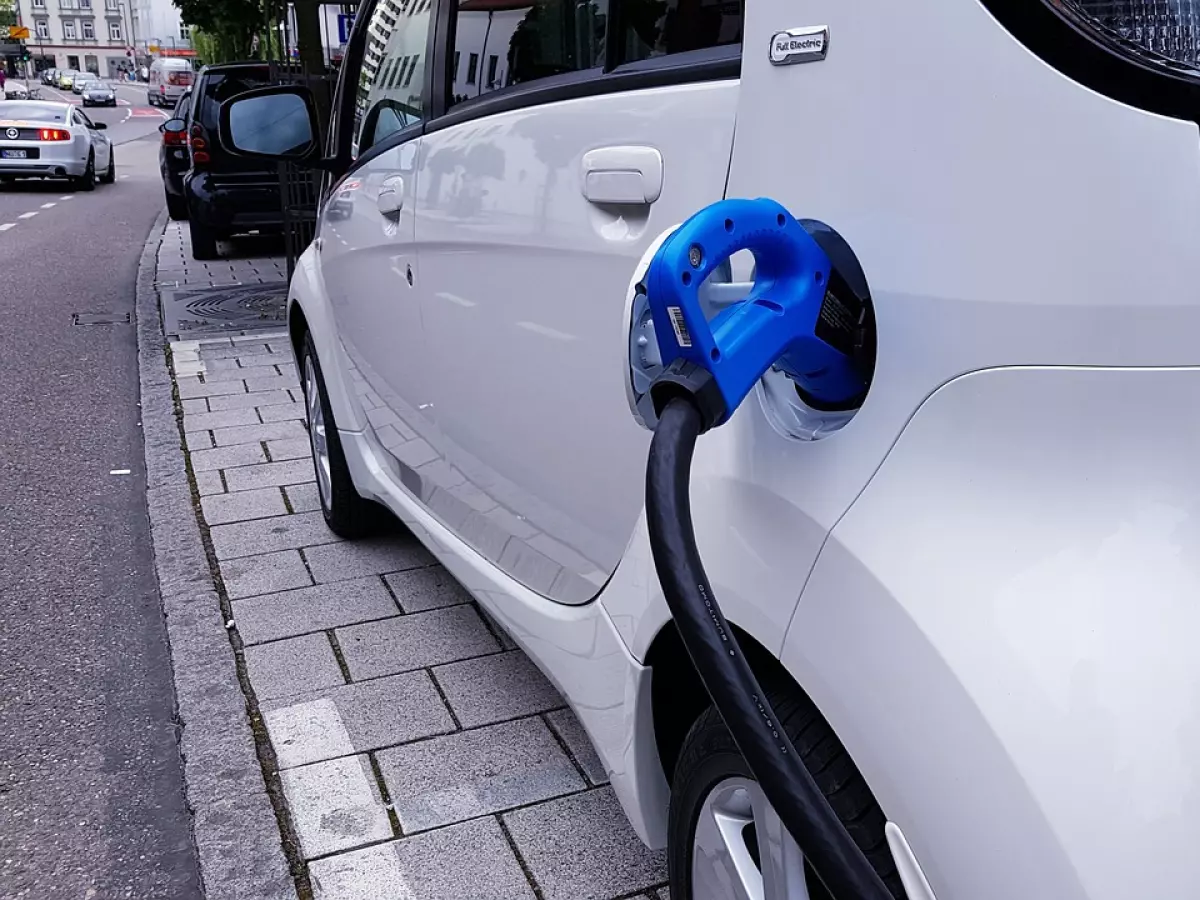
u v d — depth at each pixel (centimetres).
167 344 732
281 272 1037
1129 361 104
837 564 120
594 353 180
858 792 127
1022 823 101
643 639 166
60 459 506
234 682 292
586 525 192
